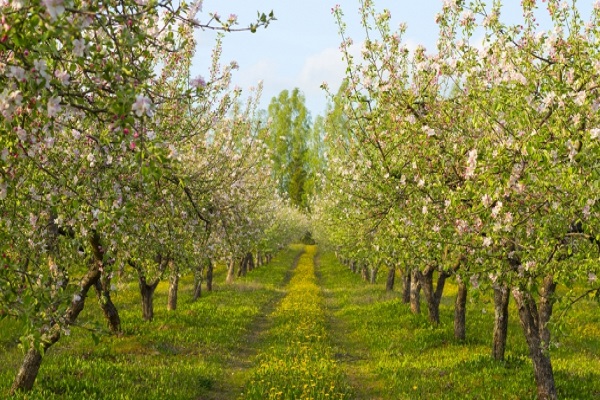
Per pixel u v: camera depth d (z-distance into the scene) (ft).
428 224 34.68
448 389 42.57
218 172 47.52
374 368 52.16
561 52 27.96
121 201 28.89
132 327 65.51
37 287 20.04
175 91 35.22
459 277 32.65
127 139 17.43
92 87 17.46
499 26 29.50
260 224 112.78
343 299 109.60
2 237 24.17
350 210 52.85
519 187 24.86
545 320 37.47
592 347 60.80
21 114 18.03
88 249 36.04
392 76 34.65
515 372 46.44
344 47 35.37
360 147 38.70
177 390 40.65
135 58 19.30
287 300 105.50
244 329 73.26
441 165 32.99
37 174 25.94
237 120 52.19
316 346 61.98
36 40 14.55
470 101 30.78
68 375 40.98
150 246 45.29
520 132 25.88
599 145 20.98
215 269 176.24
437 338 63.98
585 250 28.02
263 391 41.86
